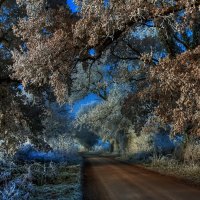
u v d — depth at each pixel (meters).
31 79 16.34
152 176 20.05
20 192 11.14
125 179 18.80
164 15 15.62
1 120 22.66
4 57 23.19
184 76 13.88
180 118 14.98
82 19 15.40
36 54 15.82
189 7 13.46
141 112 24.39
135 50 25.48
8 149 22.52
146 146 39.78
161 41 24.25
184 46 23.33
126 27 17.00
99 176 20.92
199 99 13.90
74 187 14.09
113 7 14.21
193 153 23.41
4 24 23.28
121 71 27.61
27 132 24.38
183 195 12.45
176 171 21.38
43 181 16.23
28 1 16.84
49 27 17.56
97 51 18.75
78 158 42.94
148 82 21.95
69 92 17.73
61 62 16.55
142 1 14.14
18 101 23.80
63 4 18.97
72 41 16.81
